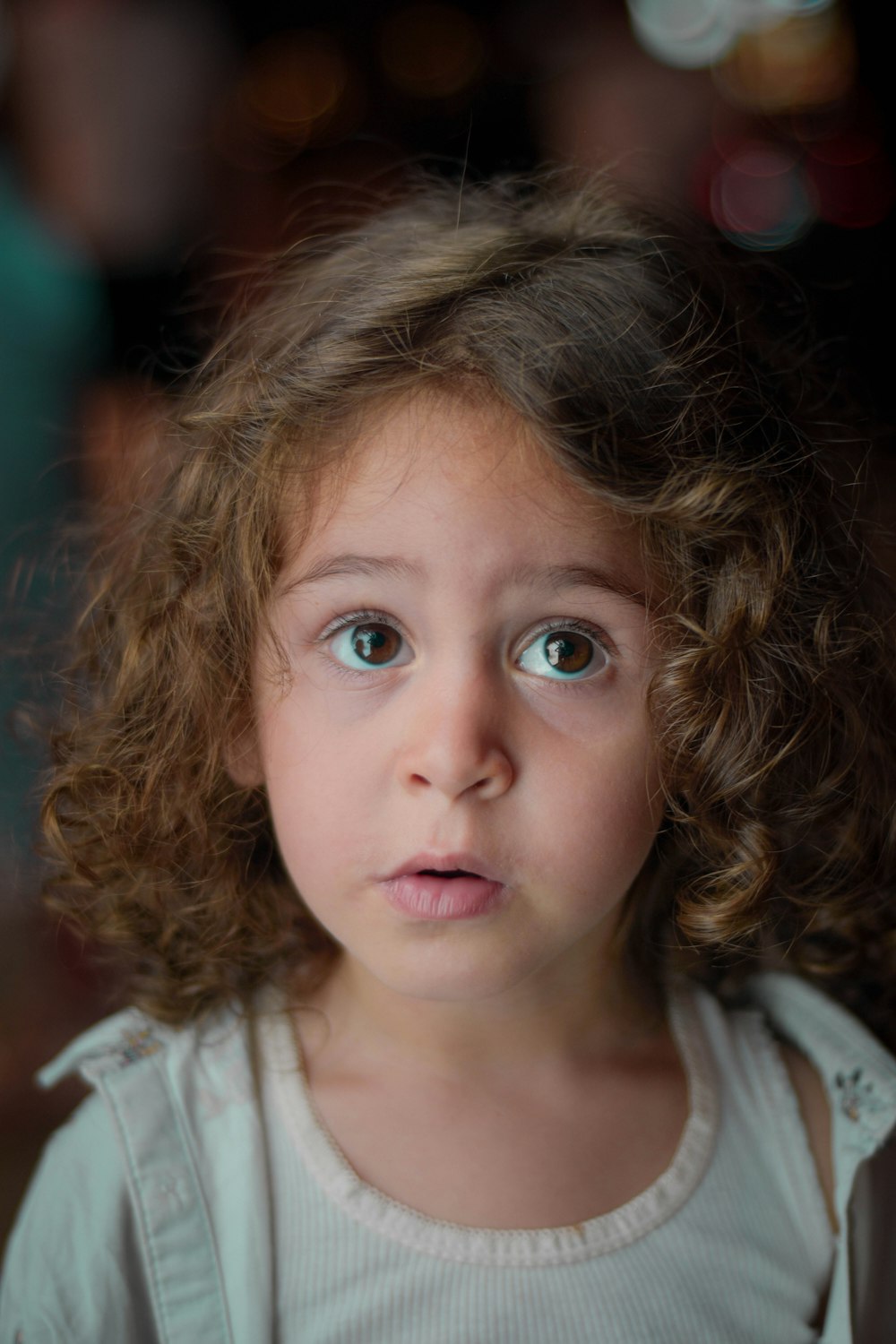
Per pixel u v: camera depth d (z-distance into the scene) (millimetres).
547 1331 736
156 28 1775
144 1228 770
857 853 927
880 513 1081
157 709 880
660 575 741
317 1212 768
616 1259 761
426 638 696
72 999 1683
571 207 948
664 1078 850
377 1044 819
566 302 761
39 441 1535
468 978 696
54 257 1587
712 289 868
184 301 1594
